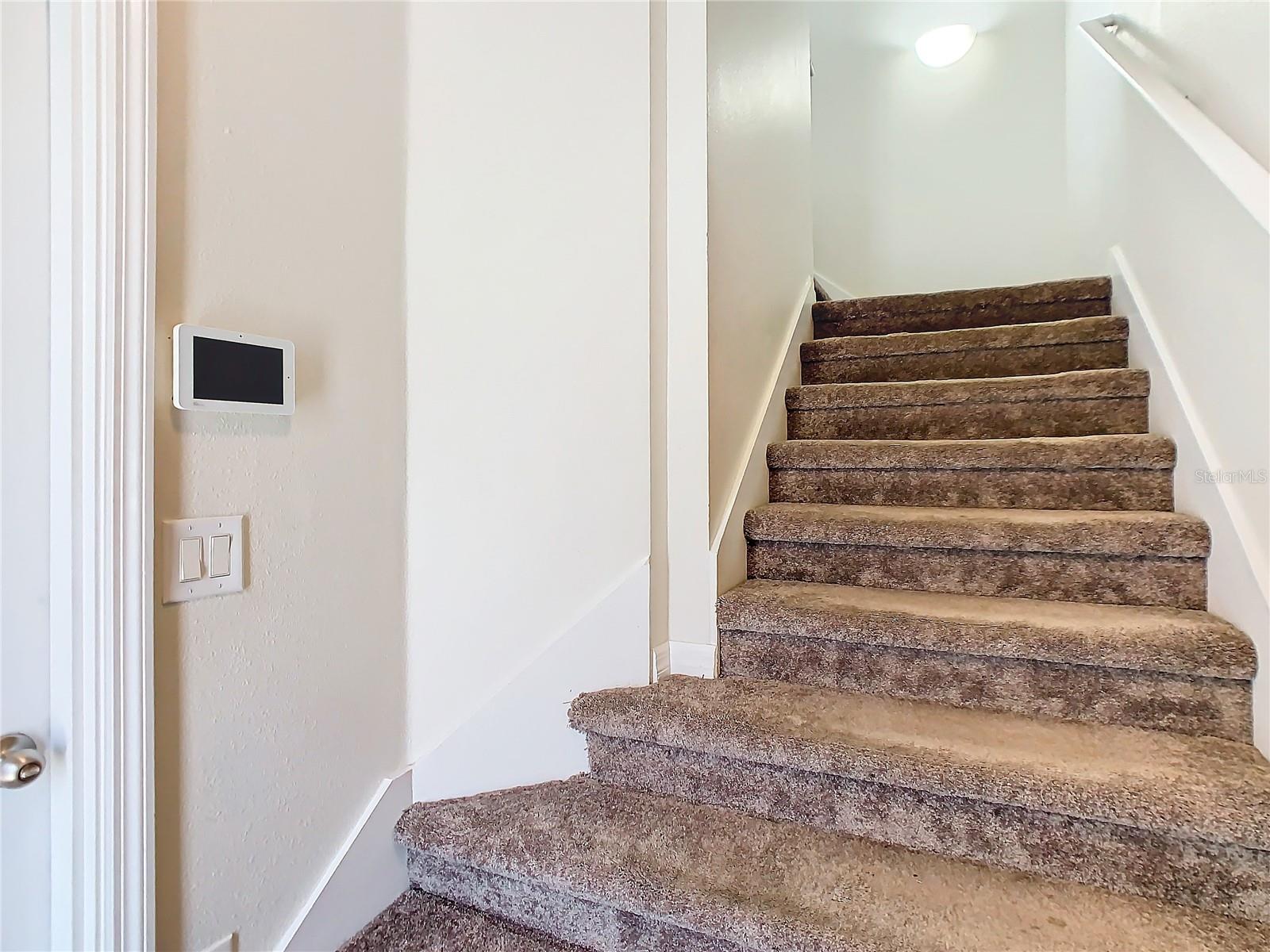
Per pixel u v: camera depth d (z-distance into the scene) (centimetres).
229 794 97
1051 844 98
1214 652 110
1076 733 113
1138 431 177
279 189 105
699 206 142
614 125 134
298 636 108
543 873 104
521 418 136
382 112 128
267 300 103
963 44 328
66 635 79
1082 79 267
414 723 135
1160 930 86
